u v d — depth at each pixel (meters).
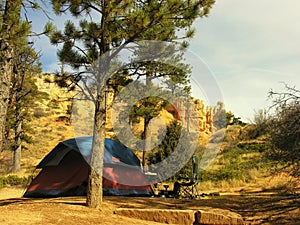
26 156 25.56
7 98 7.99
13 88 20.33
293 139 7.30
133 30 6.95
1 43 7.77
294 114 7.40
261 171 13.98
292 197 8.57
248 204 8.35
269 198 8.81
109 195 10.16
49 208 6.98
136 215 7.31
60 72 7.96
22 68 19.67
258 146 19.22
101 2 7.18
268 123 7.96
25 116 22.89
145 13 6.69
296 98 7.70
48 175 10.77
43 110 35.81
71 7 7.45
